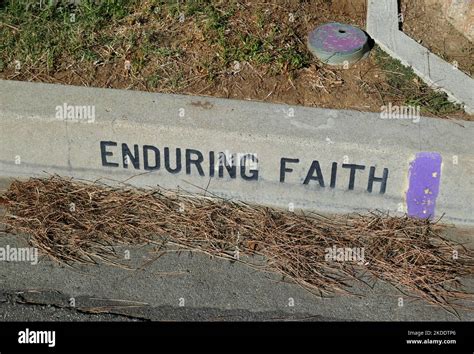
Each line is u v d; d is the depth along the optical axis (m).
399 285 3.98
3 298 3.85
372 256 4.12
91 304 3.83
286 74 4.61
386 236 4.22
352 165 4.23
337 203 4.36
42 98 4.46
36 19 5.04
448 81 4.60
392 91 4.57
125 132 4.31
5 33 4.96
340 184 4.30
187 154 4.33
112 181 4.48
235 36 4.82
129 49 4.79
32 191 4.45
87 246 4.16
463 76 4.65
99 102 4.43
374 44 4.86
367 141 4.18
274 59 4.67
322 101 4.50
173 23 4.94
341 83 4.59
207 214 4.34
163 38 4.85
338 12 5.11
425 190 4.25
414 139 4.21
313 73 4.64
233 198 4.42
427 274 4.03
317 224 4.30
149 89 4.57
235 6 5.02
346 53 4.66
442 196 4.27
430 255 4.12
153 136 4.29
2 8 5.14
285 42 4.81
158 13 5.03
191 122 4.29
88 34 4.91
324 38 4.79
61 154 4.45
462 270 4.07
